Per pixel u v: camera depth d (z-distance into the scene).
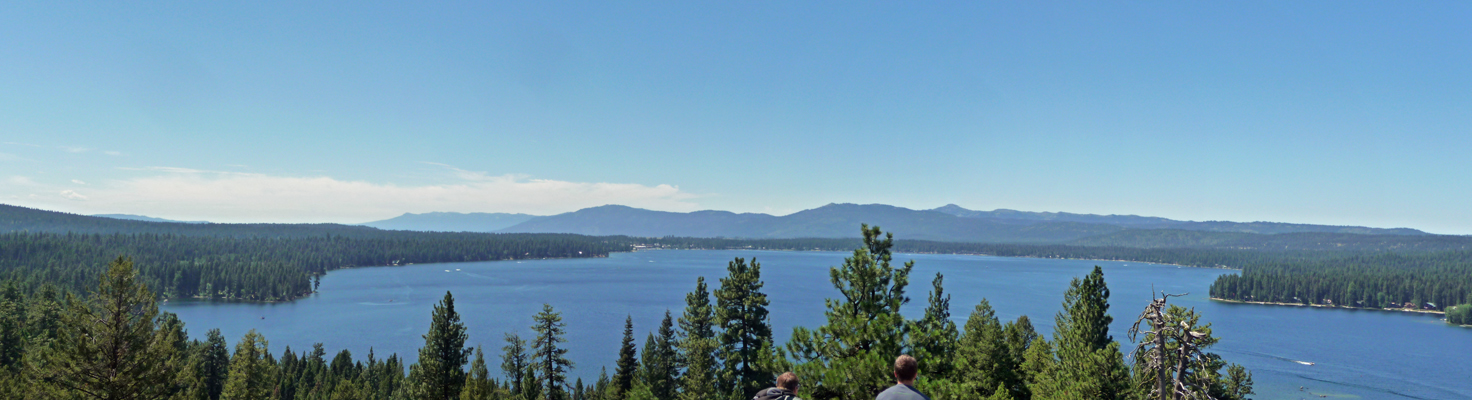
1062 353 43.44
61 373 34.22
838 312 25.14
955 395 21.52
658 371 63.16
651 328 187.12
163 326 38.50
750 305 56.16
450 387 61.38
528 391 67.38
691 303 66.12
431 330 62.03
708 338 63.12
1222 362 43.59
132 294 36.28
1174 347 28.91
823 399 22.17
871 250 25.73
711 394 56.66
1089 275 46.03
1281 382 125.19
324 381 99.56
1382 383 125.88
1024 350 47.50
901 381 9.32
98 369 34.91
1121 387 38.62
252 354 77.00
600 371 135.00
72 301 35.25
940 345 24.91
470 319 199.62
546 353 68.56
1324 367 138.38
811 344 24.73
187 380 41.59
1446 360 149.75
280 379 100.62
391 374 107.38
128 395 35.34
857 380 21.92
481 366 72.31
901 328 24.34
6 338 73.25
